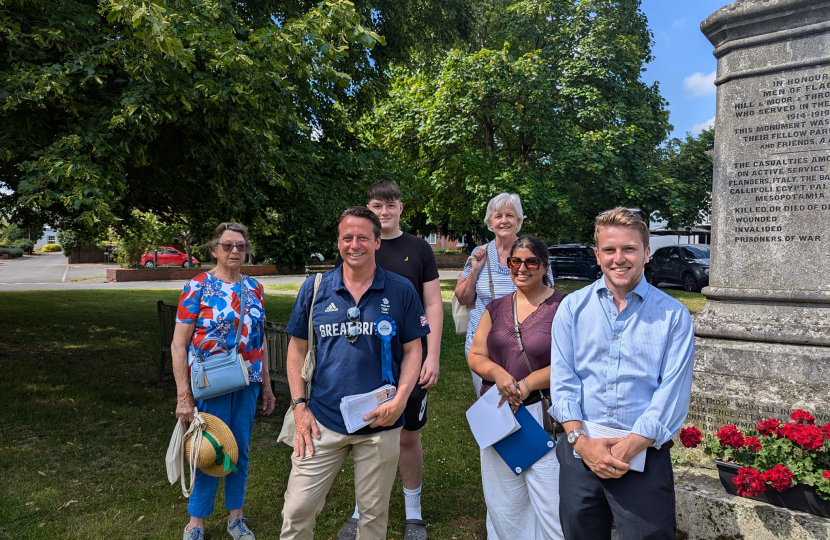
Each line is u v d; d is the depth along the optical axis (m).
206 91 4.81
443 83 15.39
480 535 3.15
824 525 2.42
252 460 4.22
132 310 13.06
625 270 1.96
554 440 2.40
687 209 15.38
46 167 4.46
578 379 2.11
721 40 3.79
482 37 18.52
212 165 6.17
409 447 3.16
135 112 4.79
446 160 16.25
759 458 2.61
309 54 4.98
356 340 2.33
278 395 6.16
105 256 44.19
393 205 3.21
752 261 3.62
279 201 8.38
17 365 7.06
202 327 2.97
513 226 3.14
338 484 3.85
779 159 3.52
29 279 25.73
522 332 2.46
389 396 2.31
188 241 29.72
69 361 7.45
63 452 4.23
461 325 3.35
